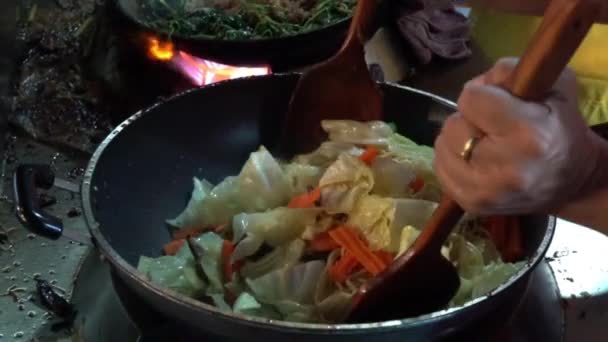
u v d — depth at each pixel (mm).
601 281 1092
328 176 1062
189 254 1021
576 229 1153
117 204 1031
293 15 1505
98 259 1084
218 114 1141
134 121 1058
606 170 751
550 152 680
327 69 1088
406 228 1009
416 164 1094
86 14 1601
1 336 1021
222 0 1531
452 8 1693
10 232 1156
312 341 836
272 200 1099
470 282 964
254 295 989
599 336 1034
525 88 676
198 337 938
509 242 1010
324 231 1048
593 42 1619
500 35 1720
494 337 959
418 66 1623
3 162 1293
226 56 1313
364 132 1108
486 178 694
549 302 1046
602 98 1459
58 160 1311
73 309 1047
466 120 698
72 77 1463
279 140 1186
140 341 958
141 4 1434
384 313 914
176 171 1123
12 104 1393
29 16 1590
